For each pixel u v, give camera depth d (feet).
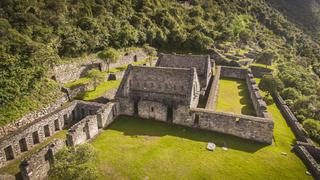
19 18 191.93
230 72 223.10
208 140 113.91
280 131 126.21
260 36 416.05
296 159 101.50
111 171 90.79
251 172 92.22
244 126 114.11
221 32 344.49
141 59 252.21
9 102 122.93
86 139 110.52
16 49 152.46
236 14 471.21
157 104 128.88
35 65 147.33
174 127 125.49
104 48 231.71
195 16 393.91
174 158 99.71
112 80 188.65
